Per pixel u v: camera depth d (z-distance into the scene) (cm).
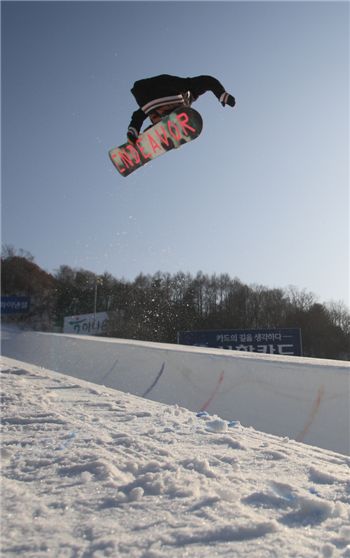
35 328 4238
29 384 668
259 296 4119
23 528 199
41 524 203
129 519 208
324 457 328
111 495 236
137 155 540
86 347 1370
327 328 4691
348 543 190
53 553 178
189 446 338
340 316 4859
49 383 705
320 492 250
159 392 931
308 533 200
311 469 288
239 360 838
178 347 1105
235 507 222
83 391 633
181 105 488
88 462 286
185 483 251
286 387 726
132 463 280
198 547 183
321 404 659
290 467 295
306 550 183
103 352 1253
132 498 231
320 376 690
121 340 1423
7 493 238
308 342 4678
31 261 4678
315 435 626
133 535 193
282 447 351
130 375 1053
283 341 2220
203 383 872
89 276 3797
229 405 781
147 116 511
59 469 277
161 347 1084
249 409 745
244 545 185
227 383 826
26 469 278
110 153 562
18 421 414
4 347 1900
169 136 501
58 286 4097
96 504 225
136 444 334
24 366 1067
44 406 491
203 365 902
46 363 1462
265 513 220
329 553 180
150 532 195
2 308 4416
